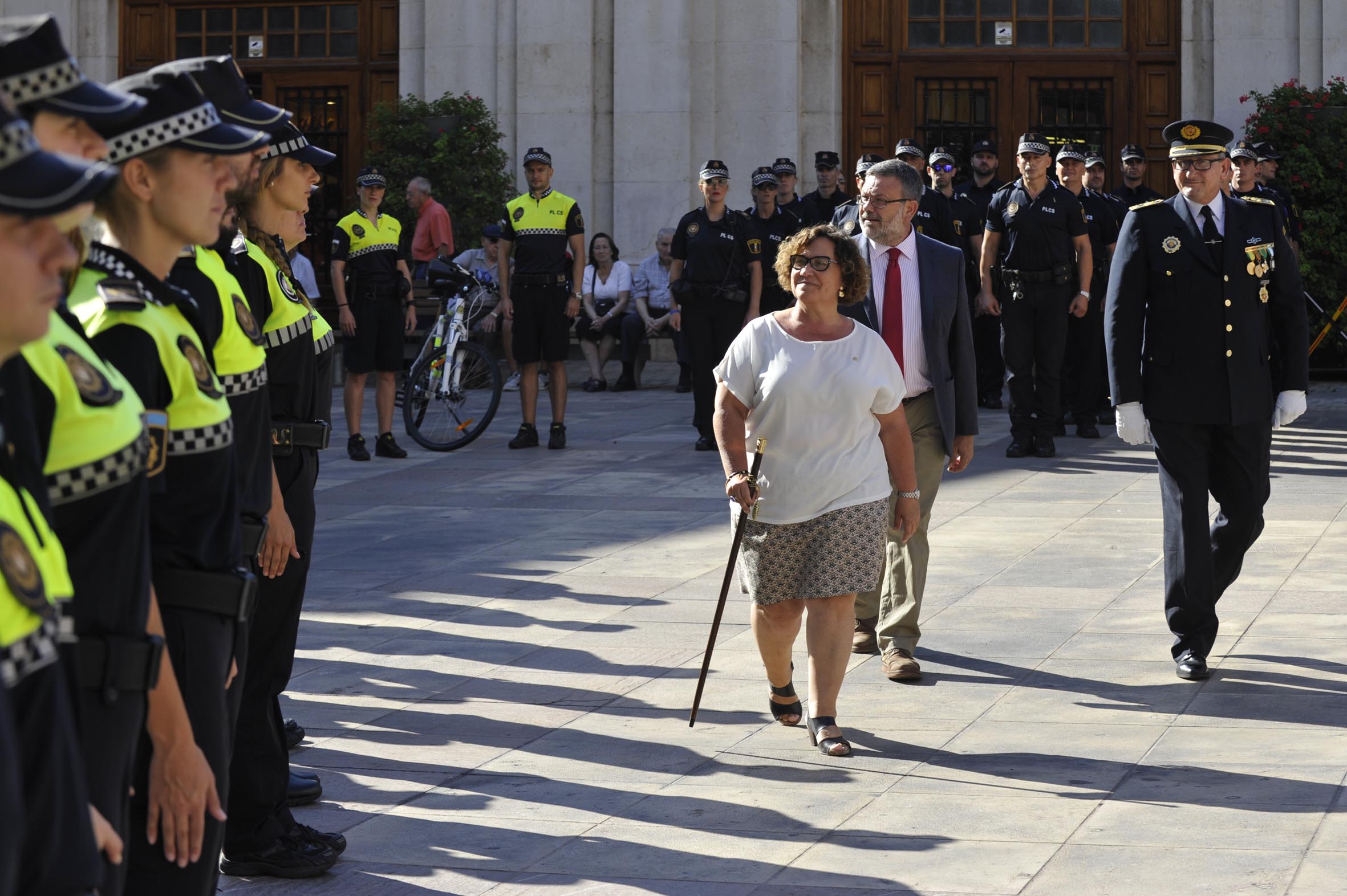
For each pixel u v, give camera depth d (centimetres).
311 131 2002
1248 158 1215
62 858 211
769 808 470
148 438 262
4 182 190
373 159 1802
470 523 948
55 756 210
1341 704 557
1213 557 623
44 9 2009
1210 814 452
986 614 699
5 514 210
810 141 1856
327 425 471
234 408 362
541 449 1248
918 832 446
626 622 705
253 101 371
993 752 518
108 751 254
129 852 307
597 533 905
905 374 618
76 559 248
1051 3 1827
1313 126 1573
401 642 677
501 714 574
